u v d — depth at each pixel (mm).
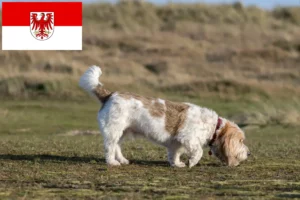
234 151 10094
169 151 10156
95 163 10219
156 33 43375
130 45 38531
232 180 8805
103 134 9875
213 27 46406
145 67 31781
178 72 30344
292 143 13984
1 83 24141
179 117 9953
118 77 27219
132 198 7434
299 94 25859
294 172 9562
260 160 10836
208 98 24578
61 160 10547
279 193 7848
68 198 7414
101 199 7363
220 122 10133
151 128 9883
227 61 34812
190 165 10031
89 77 10094
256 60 34844
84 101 23031
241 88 25781
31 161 10344
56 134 16547
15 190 7836
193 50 37094
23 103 21922
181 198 7480
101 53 35094
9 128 17641
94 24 44500
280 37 43438
